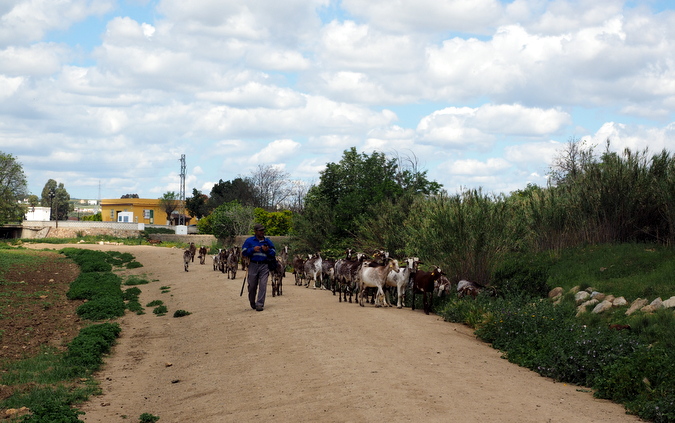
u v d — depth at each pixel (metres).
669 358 9.30
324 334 11.90
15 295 20.53
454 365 9.71
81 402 8.65
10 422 7.51
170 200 97.06
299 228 35.28
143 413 7.91
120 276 29.19
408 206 26.81
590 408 7.81
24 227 74.44
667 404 7.41
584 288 16.53
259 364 10.00
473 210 18.42
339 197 35.69
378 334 11.93
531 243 22.02
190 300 19.56
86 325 15.64
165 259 38.38
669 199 17.92
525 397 8.02
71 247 48.50
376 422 6.63
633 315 13.45
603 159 21.55
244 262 24.33
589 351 9.96
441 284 17.14
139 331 14.98
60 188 159.62
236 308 16.44
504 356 11.14
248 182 89.06
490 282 17.73
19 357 11.70
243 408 7.70
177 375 10.20
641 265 17.02
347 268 16.97
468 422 6.62
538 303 14.25
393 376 8.63
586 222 21.09
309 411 7.23
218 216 60.09
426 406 7.19
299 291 19.95
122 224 76.62
